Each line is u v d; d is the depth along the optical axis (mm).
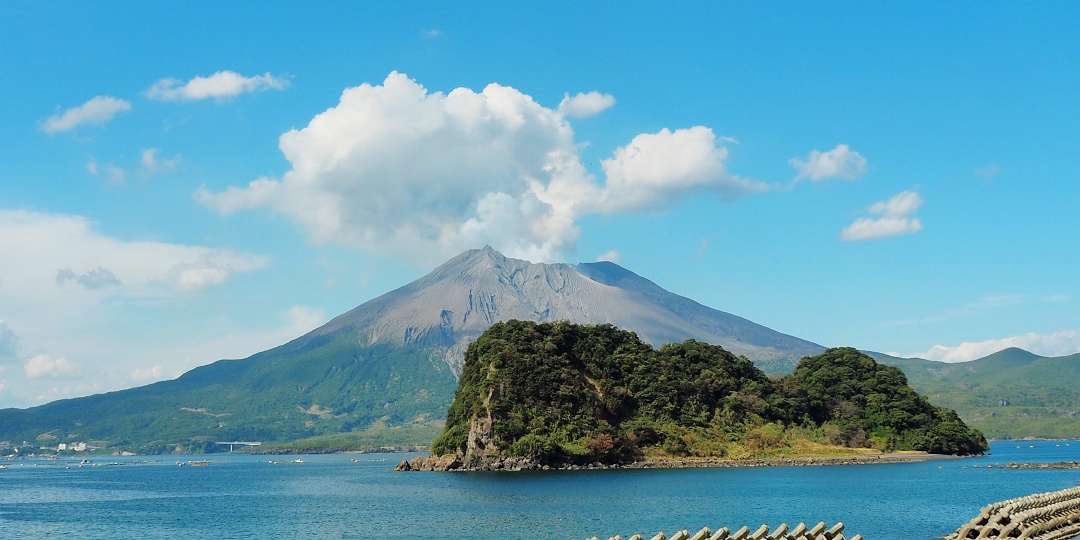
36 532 126812
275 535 115875
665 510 130375
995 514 81500
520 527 114625
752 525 111250
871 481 184750
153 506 167250
